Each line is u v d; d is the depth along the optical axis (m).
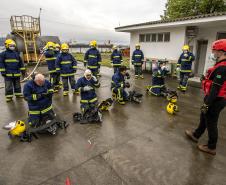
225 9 14.63
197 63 9.34
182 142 3.35
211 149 2.98
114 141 3.37
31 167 2.65
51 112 4.09
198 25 8.22
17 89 5.99
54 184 2.35
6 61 5.45
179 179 2.45
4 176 2.48
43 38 13.91
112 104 5.44
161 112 4.82
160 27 9.30
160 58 10.31
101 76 10.02
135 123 4.14
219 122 4.22
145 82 8.46
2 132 3.69
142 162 2.78
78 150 3.07
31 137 3.47
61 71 6.20
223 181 2.43
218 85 2.51
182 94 6.58
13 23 12.43
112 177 2.47
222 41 2.52
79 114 4.33
